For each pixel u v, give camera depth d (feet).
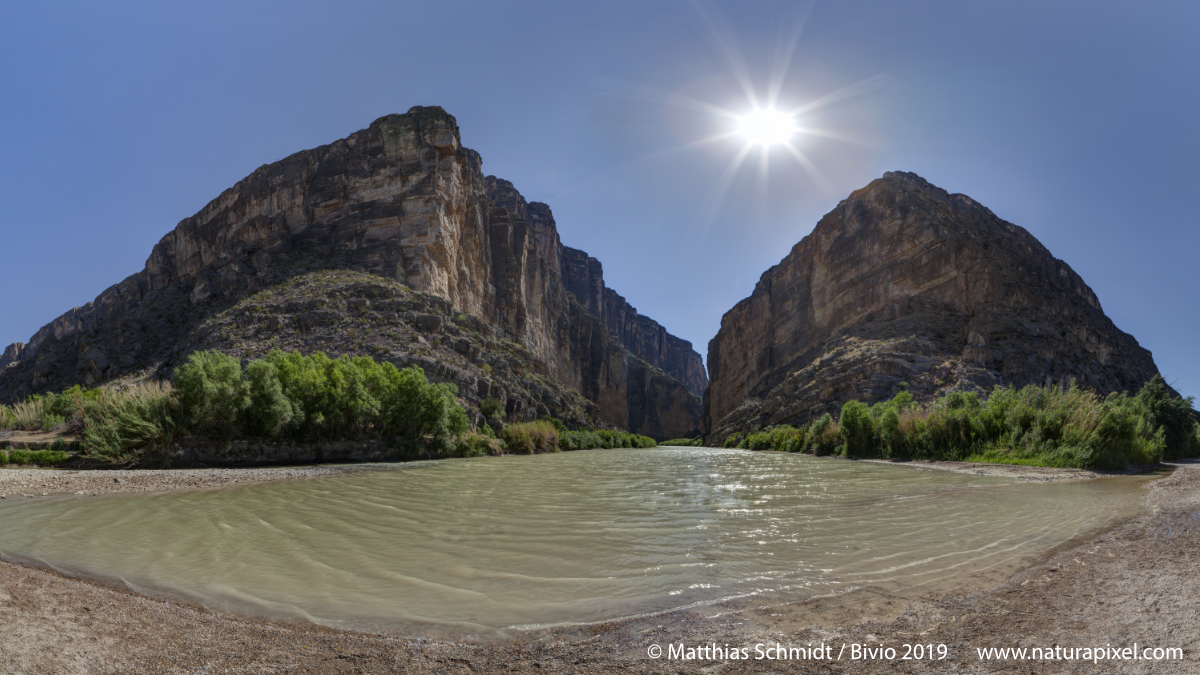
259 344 182.60
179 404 94.53
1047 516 41.75
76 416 101.76
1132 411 95.50
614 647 19.34
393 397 130.11
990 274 235.20
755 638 19.62
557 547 34.55
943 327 229.66
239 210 305.73
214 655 18.38
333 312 203.72
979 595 23.09
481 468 100.53
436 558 32.01
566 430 233.14
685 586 26.27
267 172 303.07
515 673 17.37
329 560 31.65
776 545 34.40
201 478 73.10
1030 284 240.32
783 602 23.66
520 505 52.34
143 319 245.04
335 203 283.79
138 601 23.85
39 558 31.55
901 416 124.06
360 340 186.39
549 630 21.27
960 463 99.30
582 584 26.99
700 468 101.86
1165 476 71.67
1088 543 31.68
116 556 32.30
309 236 275.59
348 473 84.74
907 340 219.20
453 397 149.69
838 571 28.27
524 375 247.91
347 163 290.97
